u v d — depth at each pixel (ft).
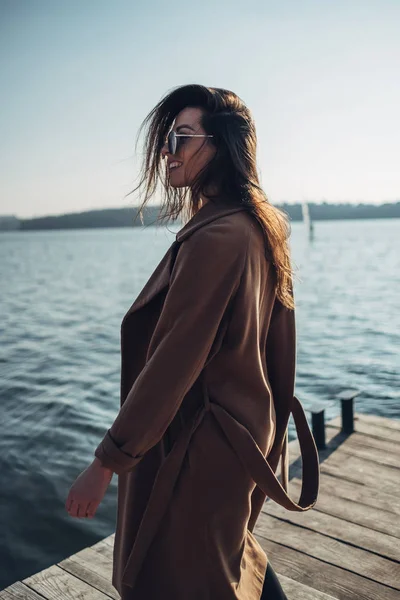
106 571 8.17
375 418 13.96
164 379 4.04
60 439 24.48
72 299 93.45
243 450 4.33
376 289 94.84
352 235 480.23
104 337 55.31
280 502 4.36
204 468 4.40
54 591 7.73
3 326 64.23
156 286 4.43
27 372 39.24
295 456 12.09
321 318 65.00
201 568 4.42
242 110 4.69
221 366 4.45
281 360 5.25
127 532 4.69
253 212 4.48
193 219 4.50
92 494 4.06
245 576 4.85
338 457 11.89
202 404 4.53
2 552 15.21
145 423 4.02
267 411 4.65
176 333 4.09
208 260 4.14
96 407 29.81
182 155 4.59
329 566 8.16
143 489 4.68
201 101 4.66
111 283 124.57
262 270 4.58
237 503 4.48
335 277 120.16
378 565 8.14
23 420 27.43
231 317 4.33
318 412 12.28
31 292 107.24
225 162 4.56
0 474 20.53
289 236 4.83
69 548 15.40
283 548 8.69
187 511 4.42
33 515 17.24
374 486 10.54
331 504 9.95
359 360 41.19
